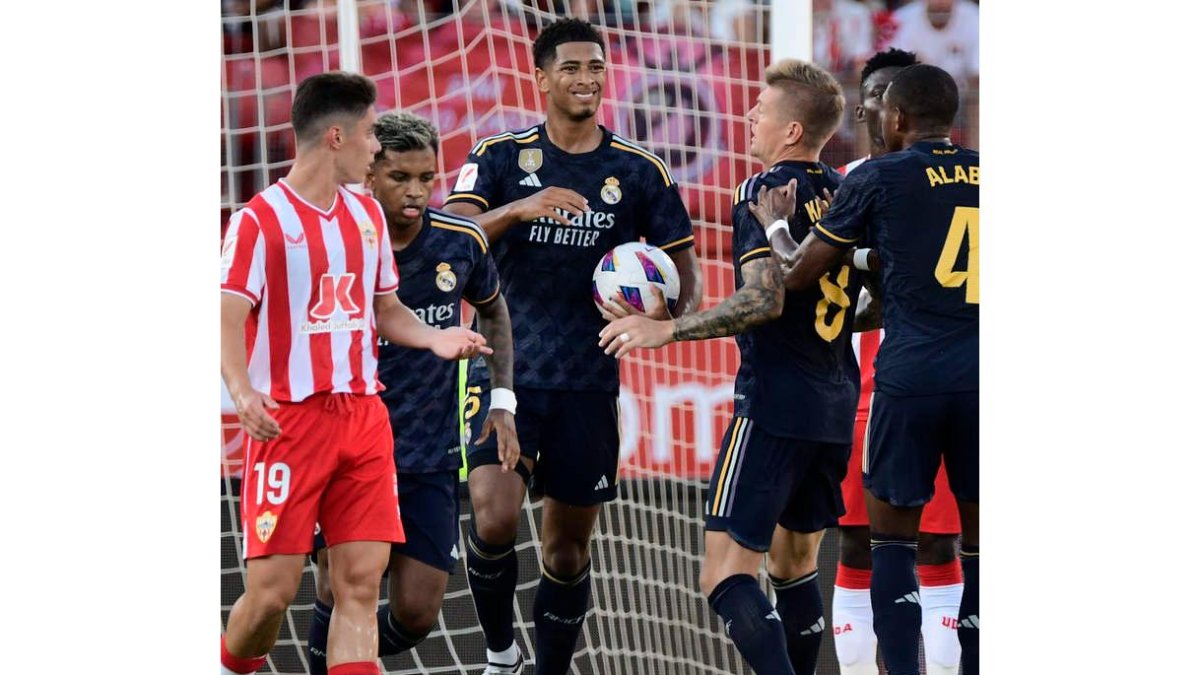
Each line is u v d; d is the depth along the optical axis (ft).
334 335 44.70
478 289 50.37
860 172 49.39
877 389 50.39
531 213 51.67
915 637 49.42
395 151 47.96
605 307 51.85
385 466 45.57
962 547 51.85
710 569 48.62
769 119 50.60
